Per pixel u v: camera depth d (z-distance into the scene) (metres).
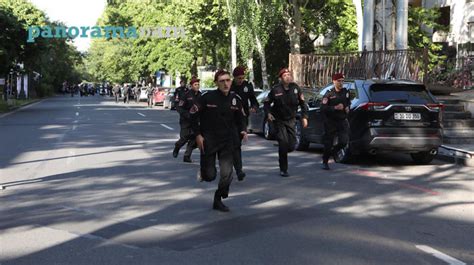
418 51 17.95
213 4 34.78
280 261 5.44
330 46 36.00
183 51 45.59
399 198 8.56
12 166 11.62
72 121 25.30
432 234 6.49
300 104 10.48
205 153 7.38
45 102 54.19
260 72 39.81
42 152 13.94
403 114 11.56
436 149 11.85
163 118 27.81
